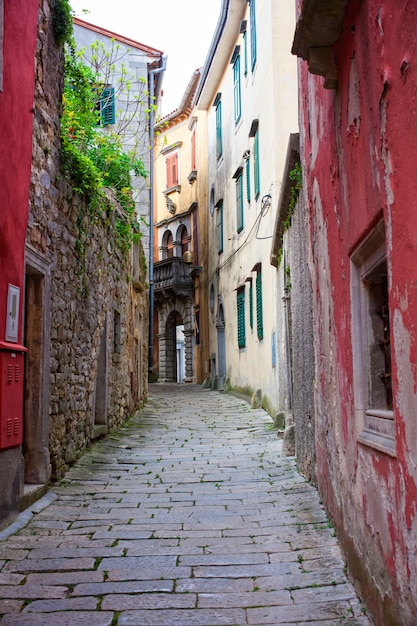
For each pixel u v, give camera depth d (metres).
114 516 5.55
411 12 2.24
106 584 3.90
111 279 10.70
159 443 9.78
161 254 29.98
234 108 17.89
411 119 2.27
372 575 3.23
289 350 9.54
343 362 4.18
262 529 5.04
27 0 5.84
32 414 6.40
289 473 7.21
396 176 2.48
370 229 3.12
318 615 3.38
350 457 3.95
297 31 3.75
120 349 11.76
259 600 3.62
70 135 9.53
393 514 2.75
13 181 5.38
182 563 4.28
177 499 6.18
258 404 14.02
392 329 2.62
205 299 24.36
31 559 4.37
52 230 6.85
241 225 16.84
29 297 6.51
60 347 7.26
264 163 13.27
